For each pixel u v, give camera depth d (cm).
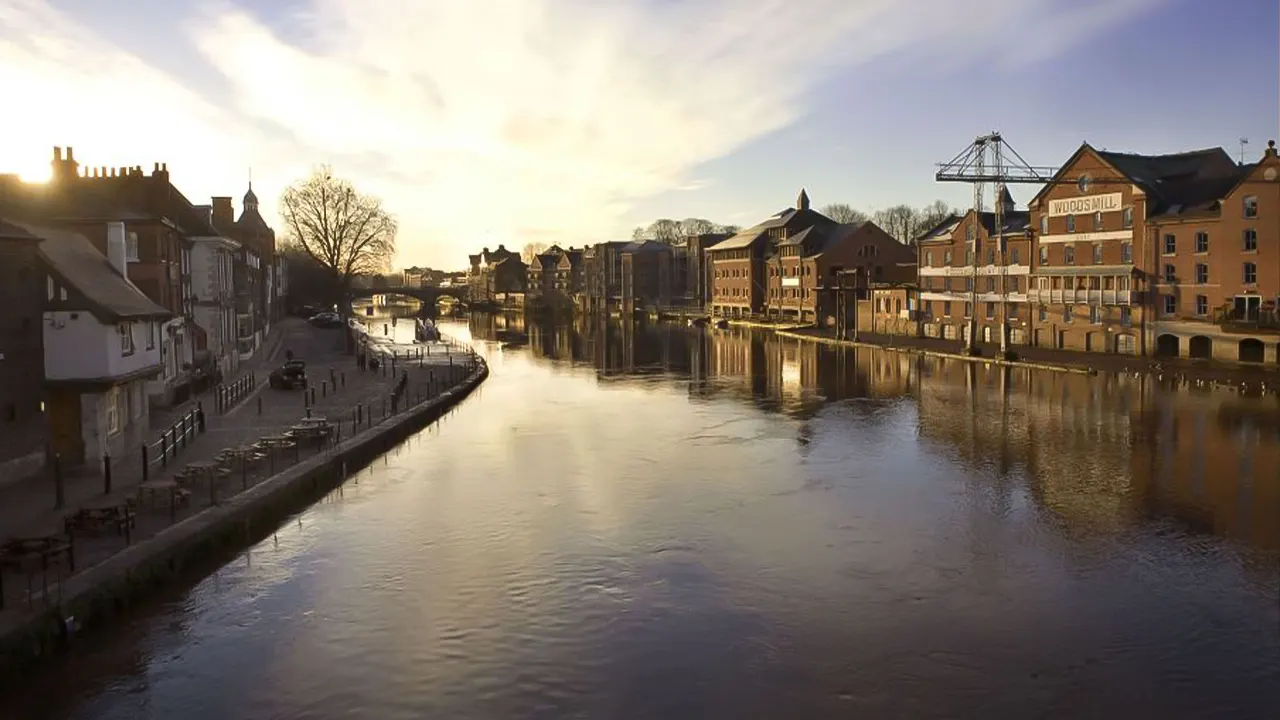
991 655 1945
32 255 2881
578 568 2491
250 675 1883
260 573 2459
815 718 1703
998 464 3656
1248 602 2200
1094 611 2162
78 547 2244
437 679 1867
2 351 2725
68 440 3005
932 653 1958
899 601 2242
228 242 5969
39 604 1869
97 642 1973
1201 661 1906
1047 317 7875
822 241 12306
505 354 9638
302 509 3080
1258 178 6066
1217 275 6362
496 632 2086
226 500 2741
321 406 4762
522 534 2800
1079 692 1786
